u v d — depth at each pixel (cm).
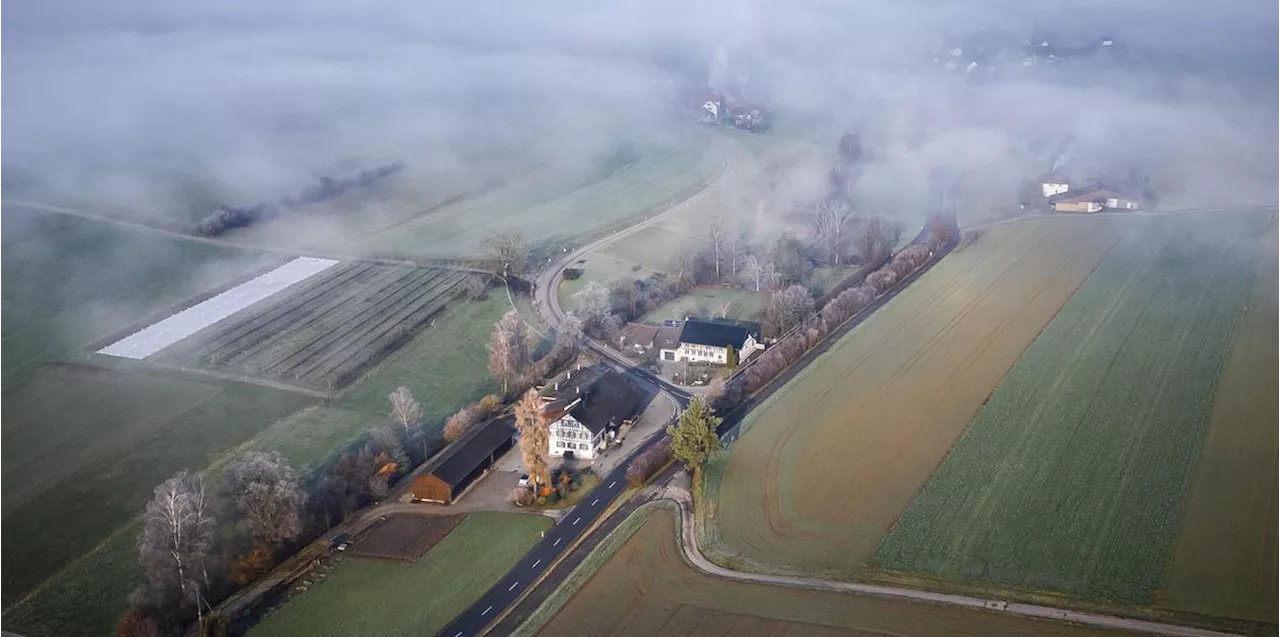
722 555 12606
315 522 13375
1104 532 12650
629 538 13050
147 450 15550
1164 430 15088
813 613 11438
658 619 11450
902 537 12781
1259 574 11712
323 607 11925
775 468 14575
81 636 11475
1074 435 15050
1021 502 13388
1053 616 11181
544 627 11412
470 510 13912
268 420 16450
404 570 12600
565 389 16188
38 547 13200
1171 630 10862
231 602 12012
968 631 11025
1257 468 13912
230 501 13575
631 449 15400
